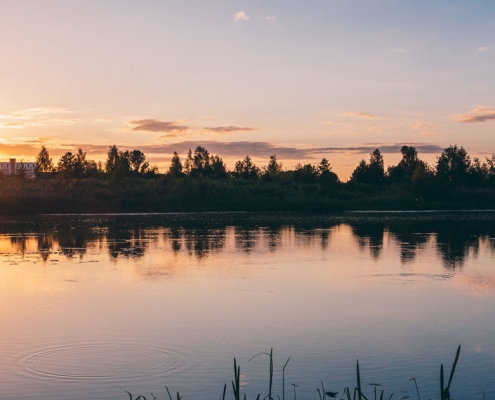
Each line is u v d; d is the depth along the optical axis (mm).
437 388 8891
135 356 10219
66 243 27469
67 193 59562
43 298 14773
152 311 13406
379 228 37375
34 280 17281
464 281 17375
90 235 31562
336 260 21703
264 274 18469
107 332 11648
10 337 11305
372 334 11656
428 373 9531
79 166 88062
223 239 29547
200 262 21047
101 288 16062
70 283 16812
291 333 11680
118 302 14320
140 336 11391
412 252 24141
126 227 37562
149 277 17844
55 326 12109
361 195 77312
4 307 13789
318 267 19969
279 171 98500
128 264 20500
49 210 57375
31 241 28359
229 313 13234
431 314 13289
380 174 99062
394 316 13078
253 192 69188
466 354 10477
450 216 53562
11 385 8898
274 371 9570
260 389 8852
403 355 10391
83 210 58531
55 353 10367
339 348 10766
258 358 10188
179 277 17859
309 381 9172
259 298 14836
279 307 13859
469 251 24484
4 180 67875
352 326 12242
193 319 12680
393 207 72062
